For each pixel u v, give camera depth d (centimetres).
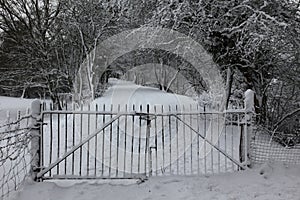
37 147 662
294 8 1055
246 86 1264
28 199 578
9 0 2044
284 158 830
